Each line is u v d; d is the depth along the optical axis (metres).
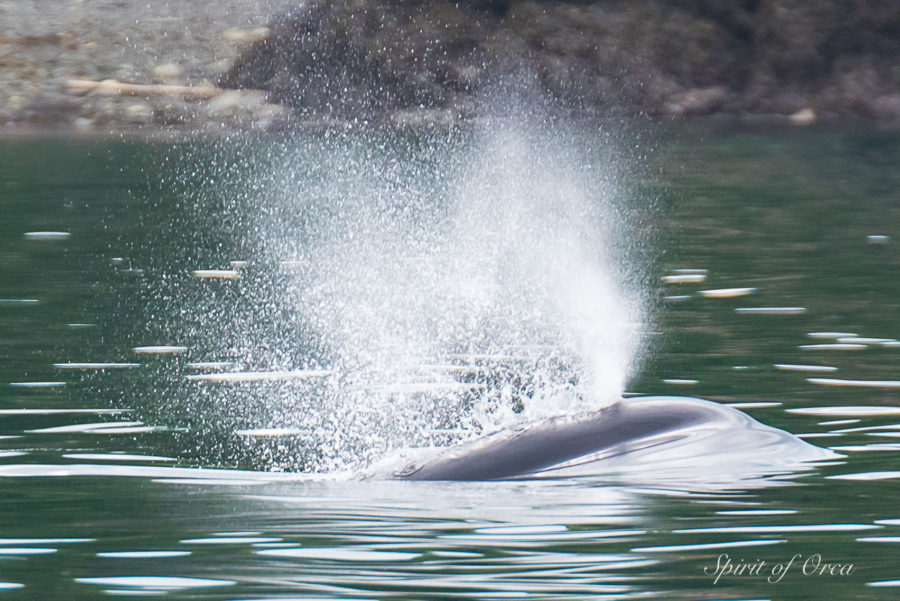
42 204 70.06
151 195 74.38
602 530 21.03
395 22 117.38
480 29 119.19
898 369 33.62
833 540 20.66
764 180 80.12
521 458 24.17
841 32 124.25
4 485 24.34
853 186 77.25
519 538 20.72
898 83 122.94
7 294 46.12
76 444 27.50
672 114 119.31
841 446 26.09
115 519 22.09
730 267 51.31
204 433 28.34
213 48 118.50
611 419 25.02
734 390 31.73
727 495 22.64
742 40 124.62
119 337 39.31
